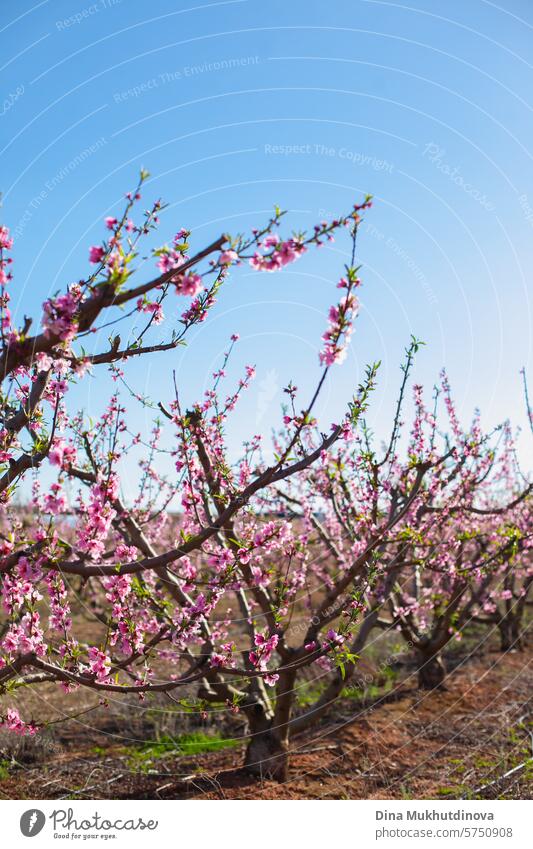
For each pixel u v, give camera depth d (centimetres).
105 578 353
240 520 485
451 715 652
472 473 611
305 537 482
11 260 282
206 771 512
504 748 571
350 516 579
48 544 292
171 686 343
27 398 307
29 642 310
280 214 273
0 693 310
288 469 321
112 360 313
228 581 356
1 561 290
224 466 418
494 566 602
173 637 353
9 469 296
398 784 500
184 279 270
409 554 575
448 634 712
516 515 764
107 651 377
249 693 509
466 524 662
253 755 501
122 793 479
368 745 576
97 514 295
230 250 265
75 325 259
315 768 527
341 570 557
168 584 433
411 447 565
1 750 544
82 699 672
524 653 876
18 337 264
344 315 294
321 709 518
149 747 571
